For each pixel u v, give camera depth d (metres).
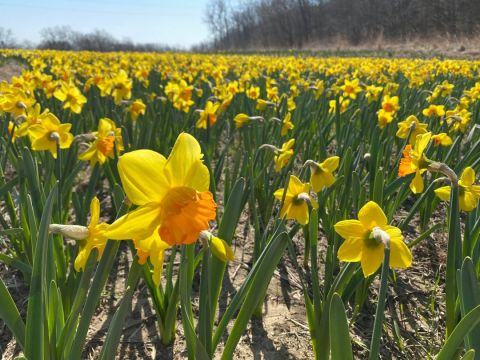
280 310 2.68
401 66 12.39
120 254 3.22
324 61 16.59
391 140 3.87
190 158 1.04
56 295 1.55
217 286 1.88
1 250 3.13
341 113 5.43
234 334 1.69
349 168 2.94
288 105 5.27
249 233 3.64
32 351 1.33
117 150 3.48
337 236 2.48
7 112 3.49
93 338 2.38
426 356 2.33
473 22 38.59
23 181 2.66
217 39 90.56
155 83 8.84
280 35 68.69
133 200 1.01
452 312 1.94
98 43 65.56
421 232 3.63
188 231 0.99
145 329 2.47
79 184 4.63
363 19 54.31
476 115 5.39
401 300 2.79
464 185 2.01
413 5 46.53
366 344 2.40
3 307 1.44
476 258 2.21
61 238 2.45
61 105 5.48
